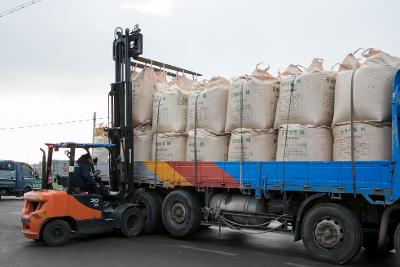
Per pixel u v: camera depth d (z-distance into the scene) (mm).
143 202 10047
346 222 6730
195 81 10555
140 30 10227
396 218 6637
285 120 7609
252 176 7957
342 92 6961
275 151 8039
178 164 9273
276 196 8062
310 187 7121
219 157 8711
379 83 6570
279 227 7891
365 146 6586
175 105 9539
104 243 8766
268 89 8070
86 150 9383
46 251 7887
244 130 8156
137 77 10477
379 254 7949
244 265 6789
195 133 8969
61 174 9164
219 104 8781
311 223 7109
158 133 9836
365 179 6516
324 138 7219
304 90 7344
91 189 9266
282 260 7191
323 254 6938
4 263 6914
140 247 8328
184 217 9102
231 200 8656
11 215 14047
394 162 6242
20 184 21875
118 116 10438
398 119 6352
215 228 11039
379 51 6879
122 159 10289
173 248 8234
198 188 8977
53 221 8406
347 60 7289
